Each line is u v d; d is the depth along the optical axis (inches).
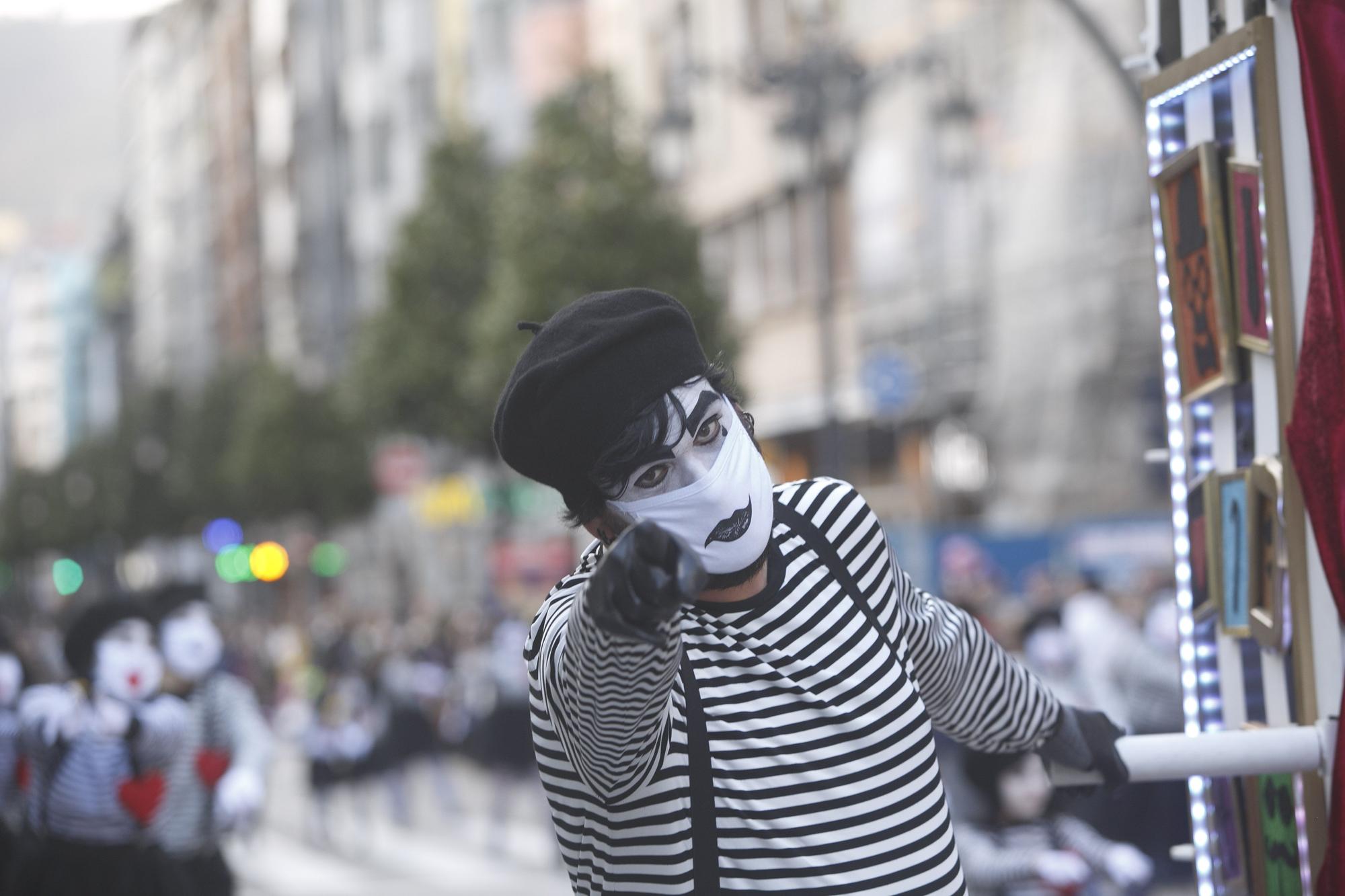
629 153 894.4
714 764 85.2
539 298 879.1
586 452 81.9
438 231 1125.7
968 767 222.2
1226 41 108.7
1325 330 96.9
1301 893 106.8
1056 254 969.5
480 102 1646.2
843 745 85.9
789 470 1213.7
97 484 3216.0
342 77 2249.0
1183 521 120.3
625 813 85.3
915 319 1053.2
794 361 1181.1
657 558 71.4
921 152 1032.8
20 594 4178.2
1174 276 120.3
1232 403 115.0
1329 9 97.1
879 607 90.8
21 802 270.7
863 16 1077.8
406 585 1888.5
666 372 81.7
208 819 272.2
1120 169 935.0
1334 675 102.8
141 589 282.7
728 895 84.6
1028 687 102.7
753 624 86.8
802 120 677.9
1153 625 382.3
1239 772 103.3
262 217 2815.0
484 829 711.1
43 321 6732.3
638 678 75.3
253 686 1472.7
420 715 719.7
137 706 242.8
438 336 1113.4
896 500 1111.0
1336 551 96.4
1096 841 221.0
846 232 1115.9
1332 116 96.3
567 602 88.0
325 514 1830.7
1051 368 977.5
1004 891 221.3
